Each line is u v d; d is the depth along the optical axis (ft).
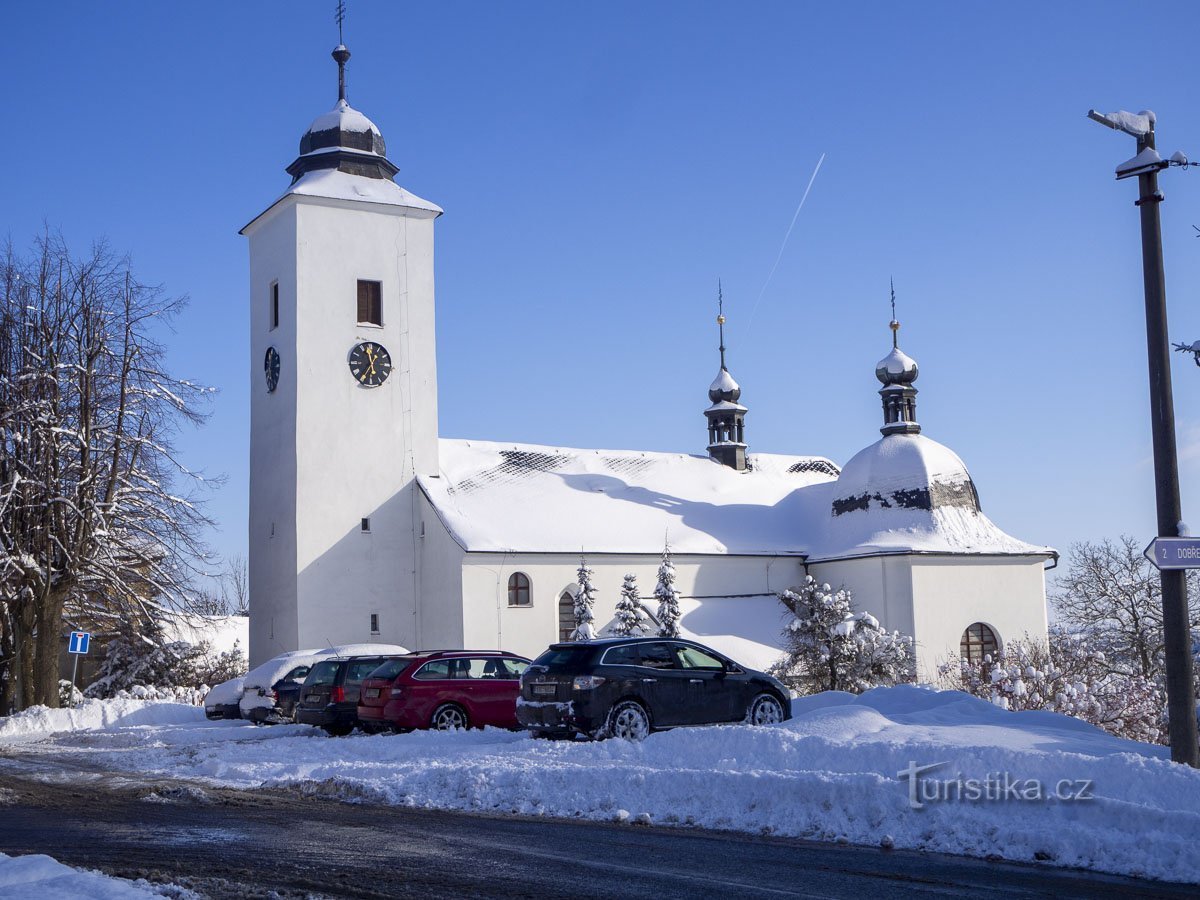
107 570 121.49
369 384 158.40
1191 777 40.34
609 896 31.83
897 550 156.66
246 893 31.78
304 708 90.38
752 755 51.47
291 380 155.84
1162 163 45.42
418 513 158.51
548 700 68.39
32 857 33.63
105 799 53.78
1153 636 160.76
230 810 49.39
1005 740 55.06
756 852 38.19
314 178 160.97
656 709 69.00
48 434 119.34
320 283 157.48
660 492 177.06
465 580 147.02
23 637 122.42
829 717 59.57
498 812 47.91
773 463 197.77
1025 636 152.46
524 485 166.09
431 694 78.95
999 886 32.94
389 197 162.71
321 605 152.05
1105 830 37.04
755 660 150.00
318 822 45.47
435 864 36.47
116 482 122.42
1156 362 45.44
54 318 123.54
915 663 139.64
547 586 151.53
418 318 162.81
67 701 145.59
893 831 40.14
